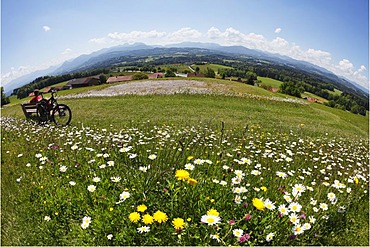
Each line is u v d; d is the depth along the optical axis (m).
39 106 17.19
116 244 3.63
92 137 10.12
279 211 3.81
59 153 7.45
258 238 3.66
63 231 4.27
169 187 4.14
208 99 33.25
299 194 4.32
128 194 4.02
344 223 4.59
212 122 18.34
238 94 36.59
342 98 103.25
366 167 8.61
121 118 19.38
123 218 3.84
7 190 5.87
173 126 15.10
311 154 9.42
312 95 116.12
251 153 8.07
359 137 21.28
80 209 4.51
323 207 4.23
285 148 9.87
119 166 5.65
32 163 7.26
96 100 32.25
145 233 3.57
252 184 4.69
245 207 3.89
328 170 7.16
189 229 3.55
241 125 18.20
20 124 16.16
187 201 3.99
